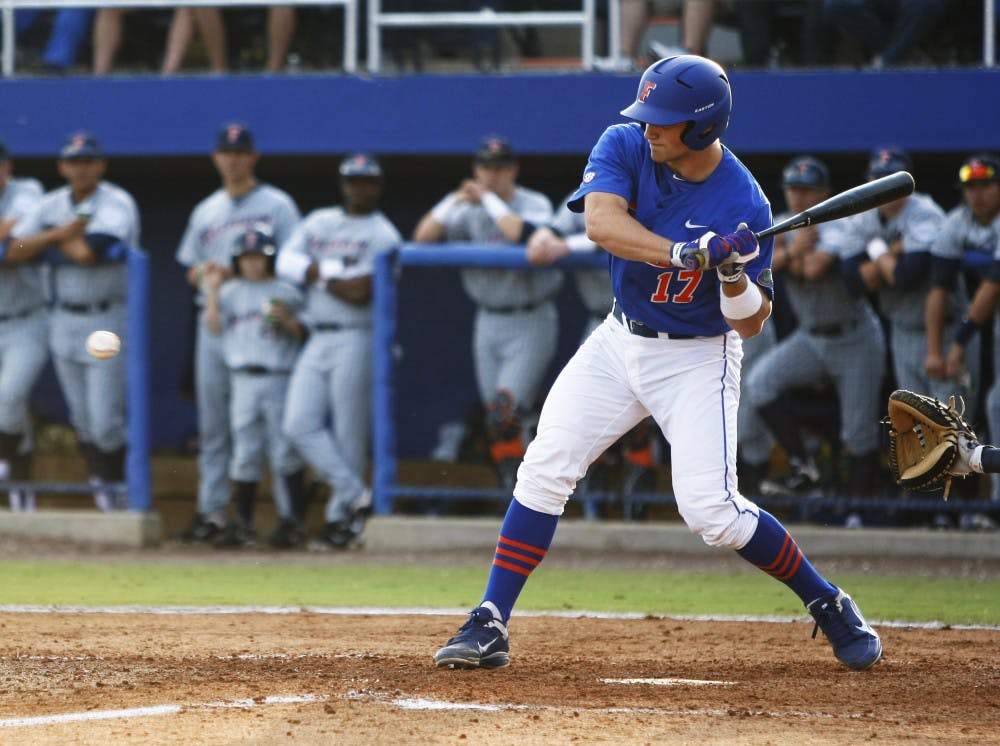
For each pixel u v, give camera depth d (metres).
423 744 10.77
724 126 13.69
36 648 16.30
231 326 33.22
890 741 11.21
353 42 38.50
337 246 32.75
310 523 36.25
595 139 37.19
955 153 36.34
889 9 35.88
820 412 30.97
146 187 43.50
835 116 36.12
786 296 31.66
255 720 11.66
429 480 32.88
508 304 31.80
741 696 13.30
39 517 33.75
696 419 14.33
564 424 14.72
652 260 13.40
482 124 37.69
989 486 30.97
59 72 39.88
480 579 26.02
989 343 29.66
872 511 31.48
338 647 16.59
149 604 21.52
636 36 37.22
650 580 26.31
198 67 39.53
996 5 35.75
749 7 36.56
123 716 11.86
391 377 32.50
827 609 15.09
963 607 21.95
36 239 32.97
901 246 29.80
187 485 39.09
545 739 11.01
